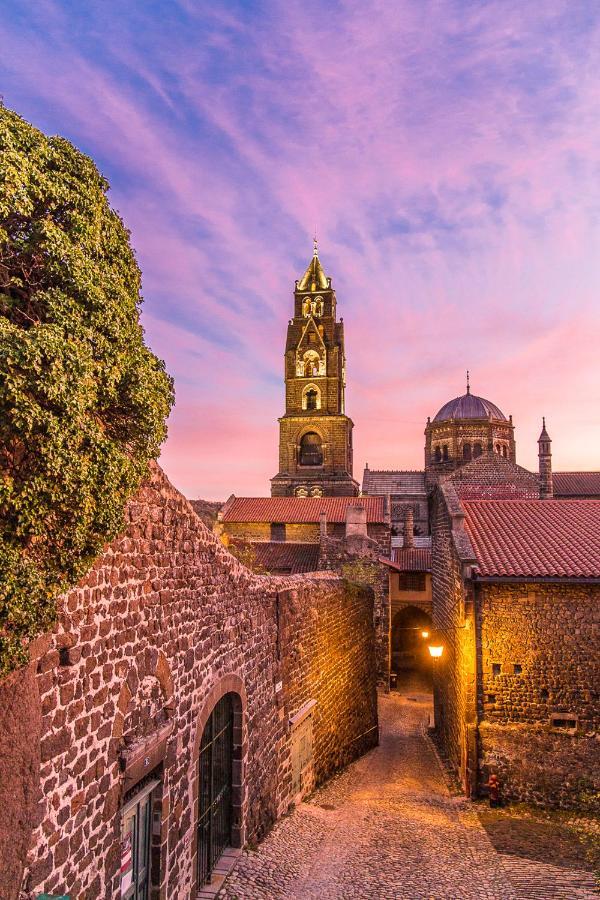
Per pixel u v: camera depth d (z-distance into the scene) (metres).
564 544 16.45
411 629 40.66
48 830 4.84
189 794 8.02
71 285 4.81
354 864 10.20
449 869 10.09
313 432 65.62
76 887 5.22
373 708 22.75
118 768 6.04
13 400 4.00
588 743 14.48
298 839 11.27
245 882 9.02
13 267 4.64
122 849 6.32
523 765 14.73
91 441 4.73
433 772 18.19
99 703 5.75
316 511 41.59
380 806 13.99
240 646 10.40
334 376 66.00
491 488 34.31
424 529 63.16
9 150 4.42
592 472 47.72
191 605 8.26
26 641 4.44
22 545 4.31
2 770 4.27
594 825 13.09
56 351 4.33
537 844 11.73
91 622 5.63
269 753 11.93
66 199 4.95
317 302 68.38
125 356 5.48
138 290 6.12
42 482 4.22
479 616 15.34
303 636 14.76
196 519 8.54
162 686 7.21
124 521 5.57
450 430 64.62
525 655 15.06
